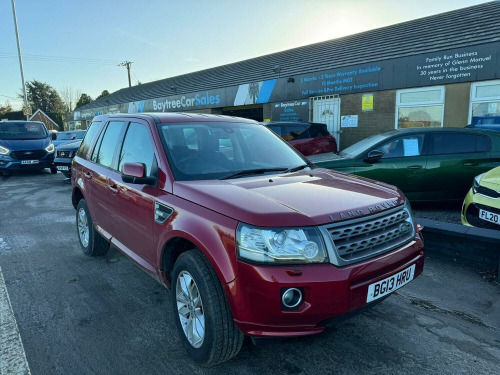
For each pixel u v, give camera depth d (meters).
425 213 6.40
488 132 6.34
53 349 2.73
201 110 18.38
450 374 2.43
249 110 17.47
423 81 10.62
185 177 2.86
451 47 10.11
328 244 2.15
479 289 3.63
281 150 3.75
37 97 78.56
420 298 3.46
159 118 3.43
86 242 4.60
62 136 19.34
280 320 2.10
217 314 2.29
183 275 2.61
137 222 3.14
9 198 8.77
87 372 2.48
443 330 2.94
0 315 3.22
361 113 12.12
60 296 3.58
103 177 3.83
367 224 2.34
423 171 6.28
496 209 4.29
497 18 10.89
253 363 2.56
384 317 3.14
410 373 2.44
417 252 2.64
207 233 2.31
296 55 16.92
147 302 3.45
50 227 6.08
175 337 2.89
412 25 13.70
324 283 2.08
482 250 4.02
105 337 2.88
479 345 2.74
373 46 13.23
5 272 4.18
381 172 6.36
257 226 2.13
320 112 13.21
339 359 2.59
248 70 18.39
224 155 3.28
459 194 6.33
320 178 3.04
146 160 3.20
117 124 3.99
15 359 2.61
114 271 4.19
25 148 12.41
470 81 9.80
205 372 2.47
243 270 2.12
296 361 2.58
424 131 6.45
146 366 2.54
